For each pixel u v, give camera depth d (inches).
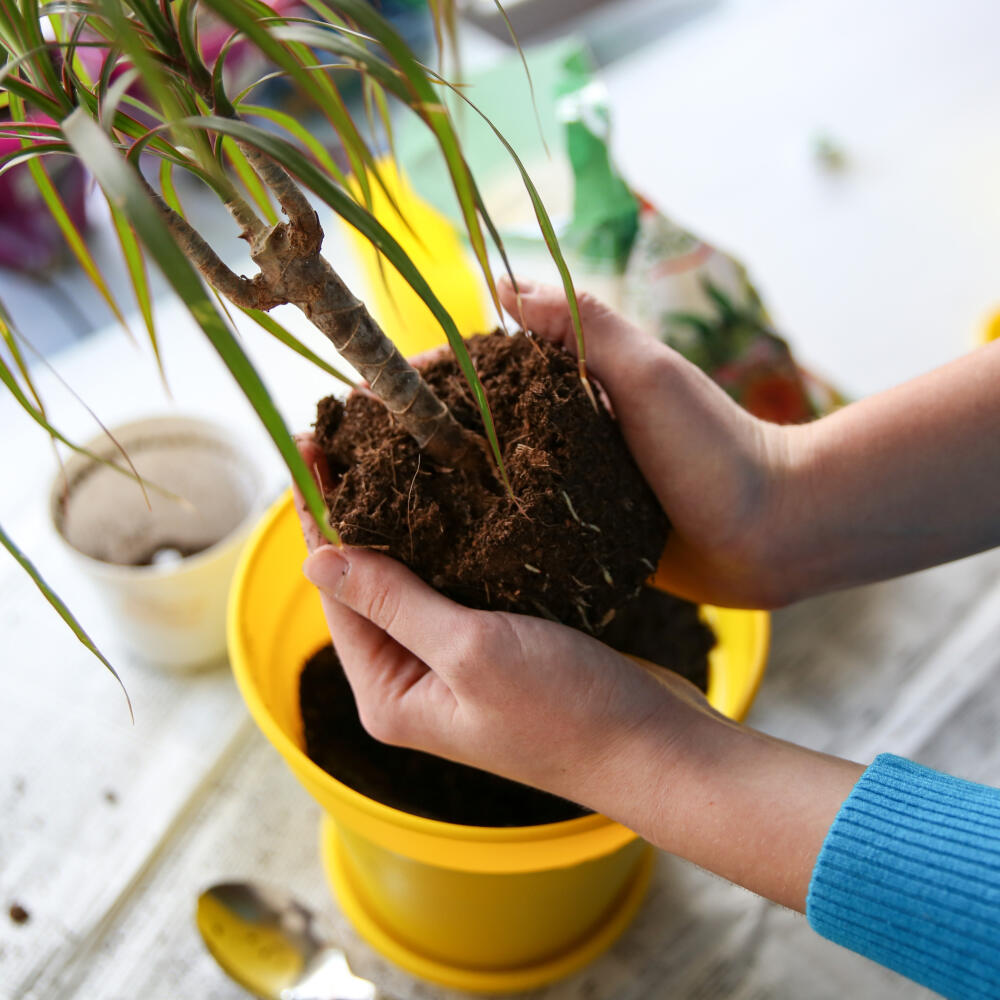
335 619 16.8
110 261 33.1
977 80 37.8
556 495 15.4
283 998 19.5
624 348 16.9
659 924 20.6
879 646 23.9
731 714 16.8
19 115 12.5
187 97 11.6
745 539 18.0
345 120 9.9
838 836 13.4
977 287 31.1
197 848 21.7
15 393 11.8
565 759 15.3
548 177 25.5
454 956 19.9
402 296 25.5
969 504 17.5
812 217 33.8
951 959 12.6
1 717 23.6
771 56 40.3
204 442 24.6
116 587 21.9
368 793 18.5
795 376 24.3
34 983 19.8
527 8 38.8
